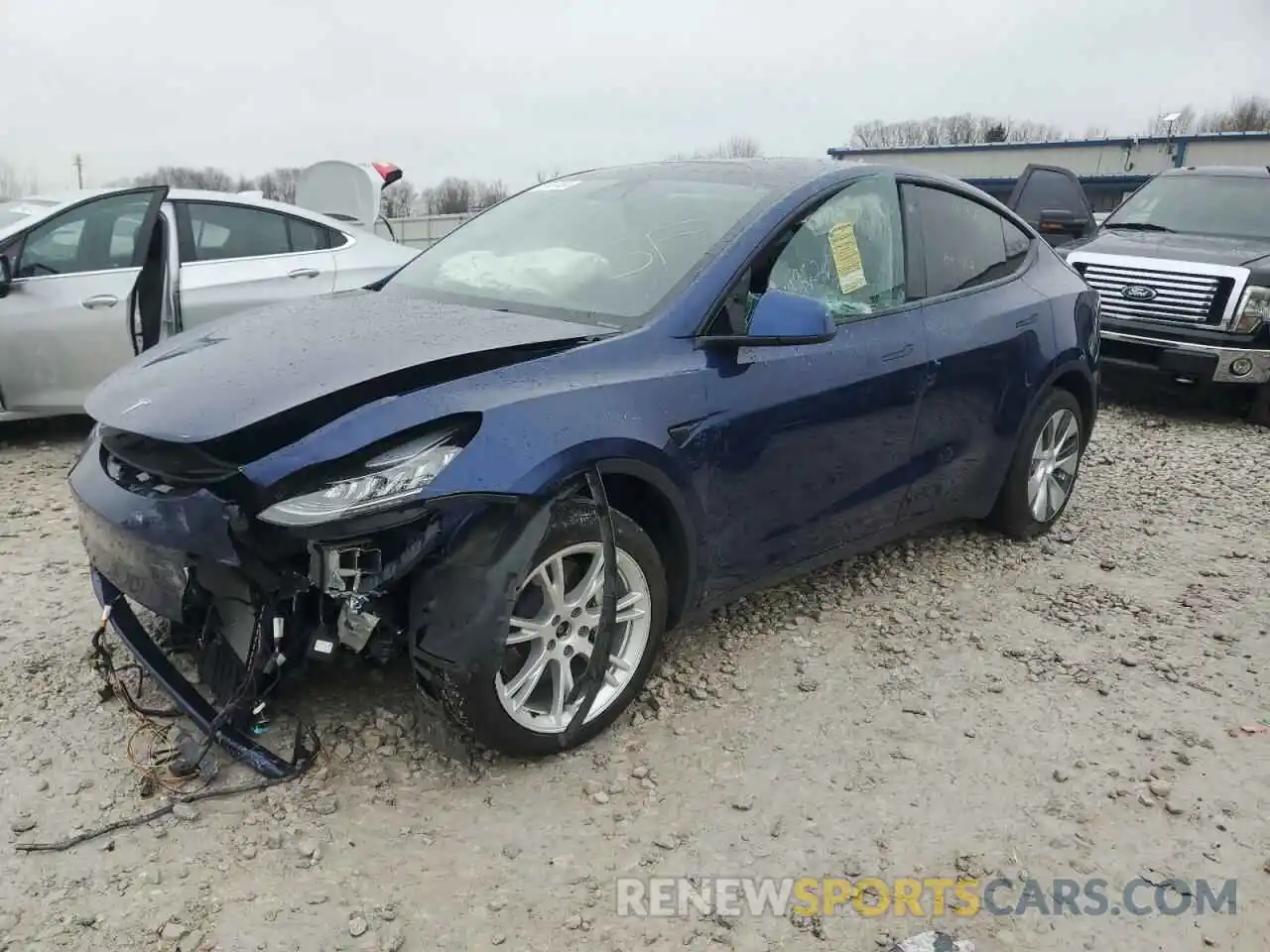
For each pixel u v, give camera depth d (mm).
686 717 3377
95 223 6207
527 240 4023
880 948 2459
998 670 3801
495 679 2811
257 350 3125
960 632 4098
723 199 3809
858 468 3904
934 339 4148
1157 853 2840
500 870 2652
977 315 4418
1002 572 4719
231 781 2906
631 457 3047
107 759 2980
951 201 4527
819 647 3908
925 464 4238
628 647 3217
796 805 2969
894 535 4297
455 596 2730
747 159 4348
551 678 3123
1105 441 7324
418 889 2570
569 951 2402
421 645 2750
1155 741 3381
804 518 3752
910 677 3713
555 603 2979
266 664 2812
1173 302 8055
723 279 3447
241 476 2660
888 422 3963
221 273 6535
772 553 3686
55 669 3445
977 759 3236
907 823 2918
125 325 6133
